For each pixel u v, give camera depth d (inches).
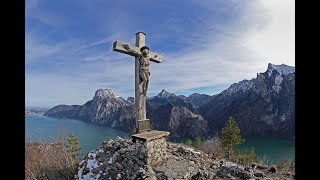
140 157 261.1
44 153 395.9
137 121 282.2
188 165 267.0
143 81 284.0
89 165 324.8
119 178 267.4
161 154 278.5
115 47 254.7
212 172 263.1
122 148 309.9
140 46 282.5
